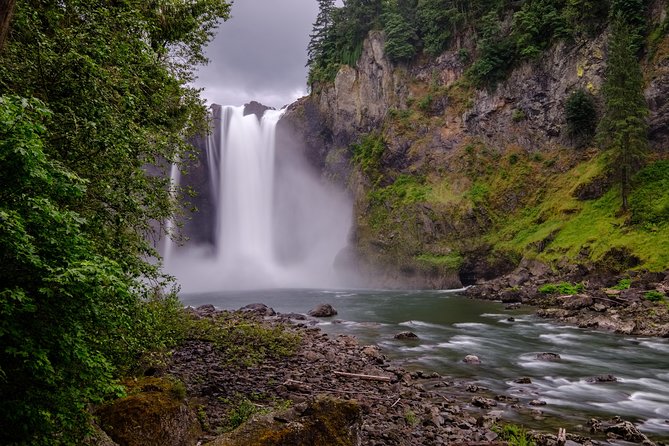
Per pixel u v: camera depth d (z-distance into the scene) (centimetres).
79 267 458
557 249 4675
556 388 1460
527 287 4194
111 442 603
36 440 463
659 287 3198
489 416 1108
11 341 440
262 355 1577
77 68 735
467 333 2480
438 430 987
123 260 755
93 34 796
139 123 977
